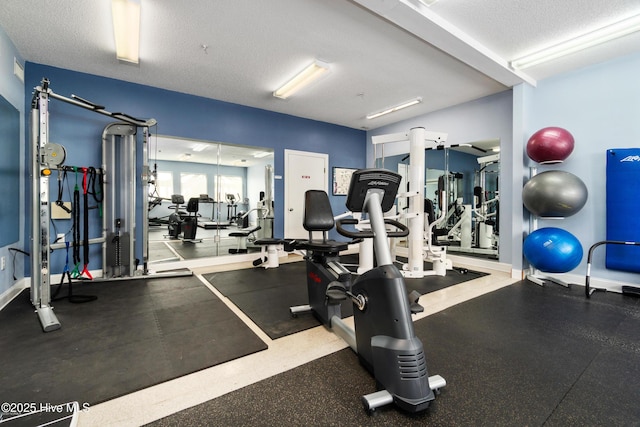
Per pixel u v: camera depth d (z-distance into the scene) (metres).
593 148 3.48
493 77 3.61
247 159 5.19
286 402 1.45
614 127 3.34
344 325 2.12
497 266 4.44
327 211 2.50
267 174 5.32
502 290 3.36
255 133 5.09
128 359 1.82
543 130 3.51
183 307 2.74
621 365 1.80
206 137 4.59
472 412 1.39
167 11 2.50
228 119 4.79
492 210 4.97
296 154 5.60
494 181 4.88
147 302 2.87
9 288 2.92
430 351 1.98
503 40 2.96
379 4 2.28
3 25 2.70
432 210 4.41
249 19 2.63
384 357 1.43
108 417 1.34
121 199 3.77
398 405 1.38
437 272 4.06
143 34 2.86
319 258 2.46
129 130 3.75
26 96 3.35
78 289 3.28
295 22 2.68
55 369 1.70
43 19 2.61
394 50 3.18
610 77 3.35
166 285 3.47
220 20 2.64
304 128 5.68
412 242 4.00
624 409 1.41
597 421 1.33
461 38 2.79
